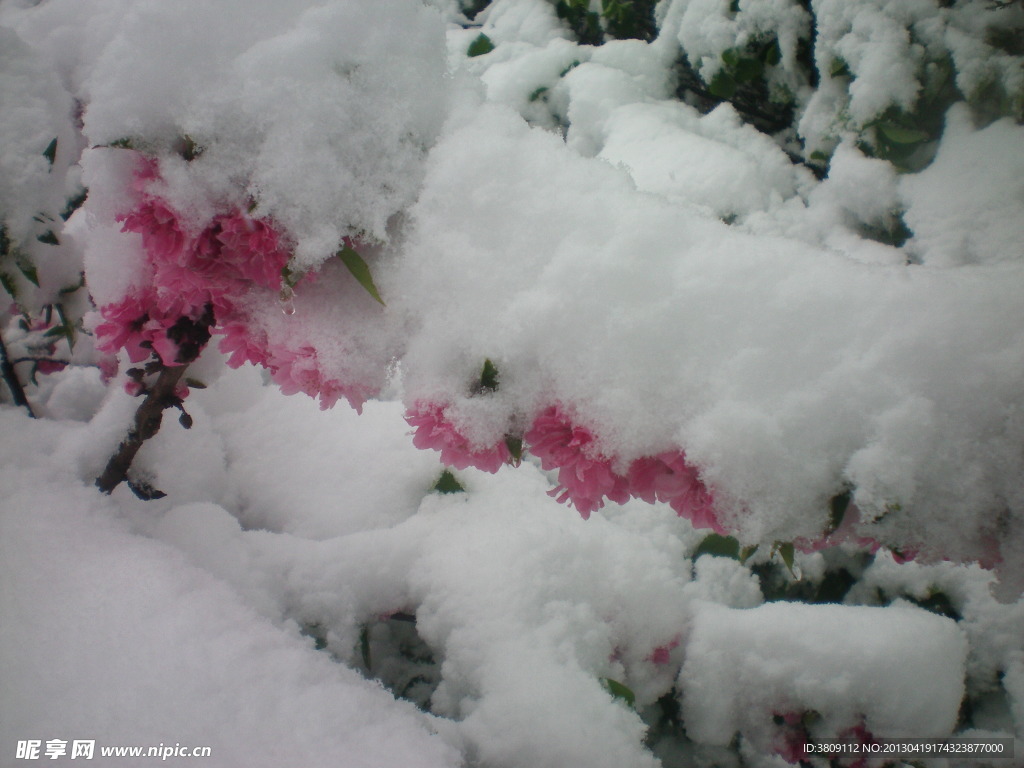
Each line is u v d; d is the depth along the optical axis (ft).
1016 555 1.19
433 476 1.88
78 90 1.61
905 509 1.20
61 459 1.69
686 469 1.25
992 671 1.73
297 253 1.29
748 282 1.24
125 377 1.90
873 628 1.60
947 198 1.83
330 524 1.83
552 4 3.14
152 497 1.75
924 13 1.91
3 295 1.79
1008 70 1.80
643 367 1.25
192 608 1.39
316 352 1.36
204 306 1.48
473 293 1.31
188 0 1.27
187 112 1.27
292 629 1.55
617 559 1.74
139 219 1.29
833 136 2.14
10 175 1.57
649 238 1.27
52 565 1.45
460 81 1.38
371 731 1.29
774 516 1.23
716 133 2.35
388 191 1.32
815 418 1.20
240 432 1.98
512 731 1.44
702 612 1.73
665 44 2.70
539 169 1.31
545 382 1.30
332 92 1.27
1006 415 1.16
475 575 1.65
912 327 1.19
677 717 1.77
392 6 1.31
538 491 1.88
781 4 2.22
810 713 1.64
